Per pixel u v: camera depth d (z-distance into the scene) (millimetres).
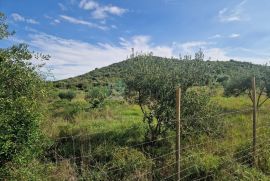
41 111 4738
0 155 3963
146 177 6812
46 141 5062
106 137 9766
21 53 4754
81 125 11570
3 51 4590
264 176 7125
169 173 7105
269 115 13391
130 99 10297
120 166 7379
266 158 7918
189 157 7508
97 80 58469
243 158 7953
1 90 4199
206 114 9625
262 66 20109
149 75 9555
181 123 9297
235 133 9984
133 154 7836
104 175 7004
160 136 9555
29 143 4230
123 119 13305
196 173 7098
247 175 7039
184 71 9750
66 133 10094
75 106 17203
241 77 20391
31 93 4672
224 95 21812
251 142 8633
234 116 13219
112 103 20047
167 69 9750
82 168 6980
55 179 6289
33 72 4867
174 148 8453
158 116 9500
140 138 9922
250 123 11430
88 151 8172
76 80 66000
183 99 9484
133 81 9727
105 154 8117
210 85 10492
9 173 4055
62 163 7035
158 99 9570
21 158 4082
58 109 15008
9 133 3939
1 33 4793
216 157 7688
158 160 7891
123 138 9805
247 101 20172
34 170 4477
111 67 75500
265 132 9961
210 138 9352
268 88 18422
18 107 4086
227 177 6918
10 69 4430
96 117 14211
